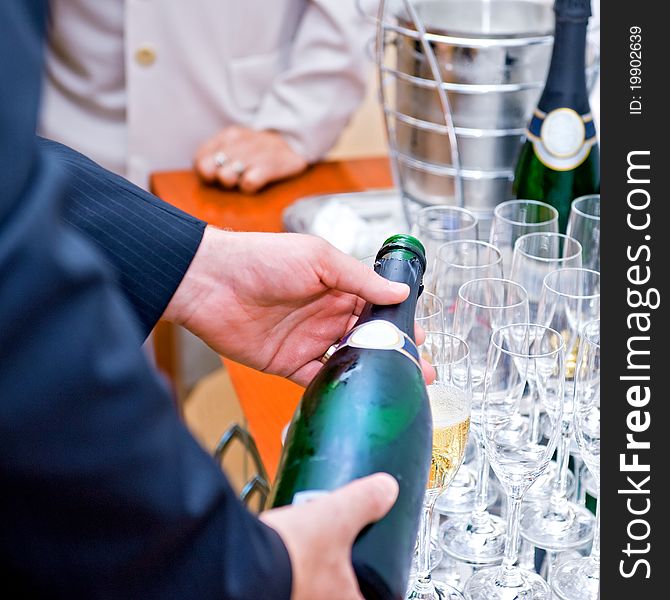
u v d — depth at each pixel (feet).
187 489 1.65
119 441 1.53
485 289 3.17
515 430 2.68
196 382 5.94
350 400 2.27
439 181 4.46
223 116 6.33
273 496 2.13
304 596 1.87
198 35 6.06
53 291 1.44
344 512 1.93
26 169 1.43
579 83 3.86
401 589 2.00
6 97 1.40
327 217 4.65
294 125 5.85
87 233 2.97
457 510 3.19
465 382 2.79
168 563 1.69
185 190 5.59
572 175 3.93
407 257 2.84
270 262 3.03
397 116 4.48
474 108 4.26
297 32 6.28
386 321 2.63
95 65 6.22
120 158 6.46
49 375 1.45
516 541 2.83
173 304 3.09
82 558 1.61
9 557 1.60
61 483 1.52
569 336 3.15
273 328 3.21
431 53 4.02
